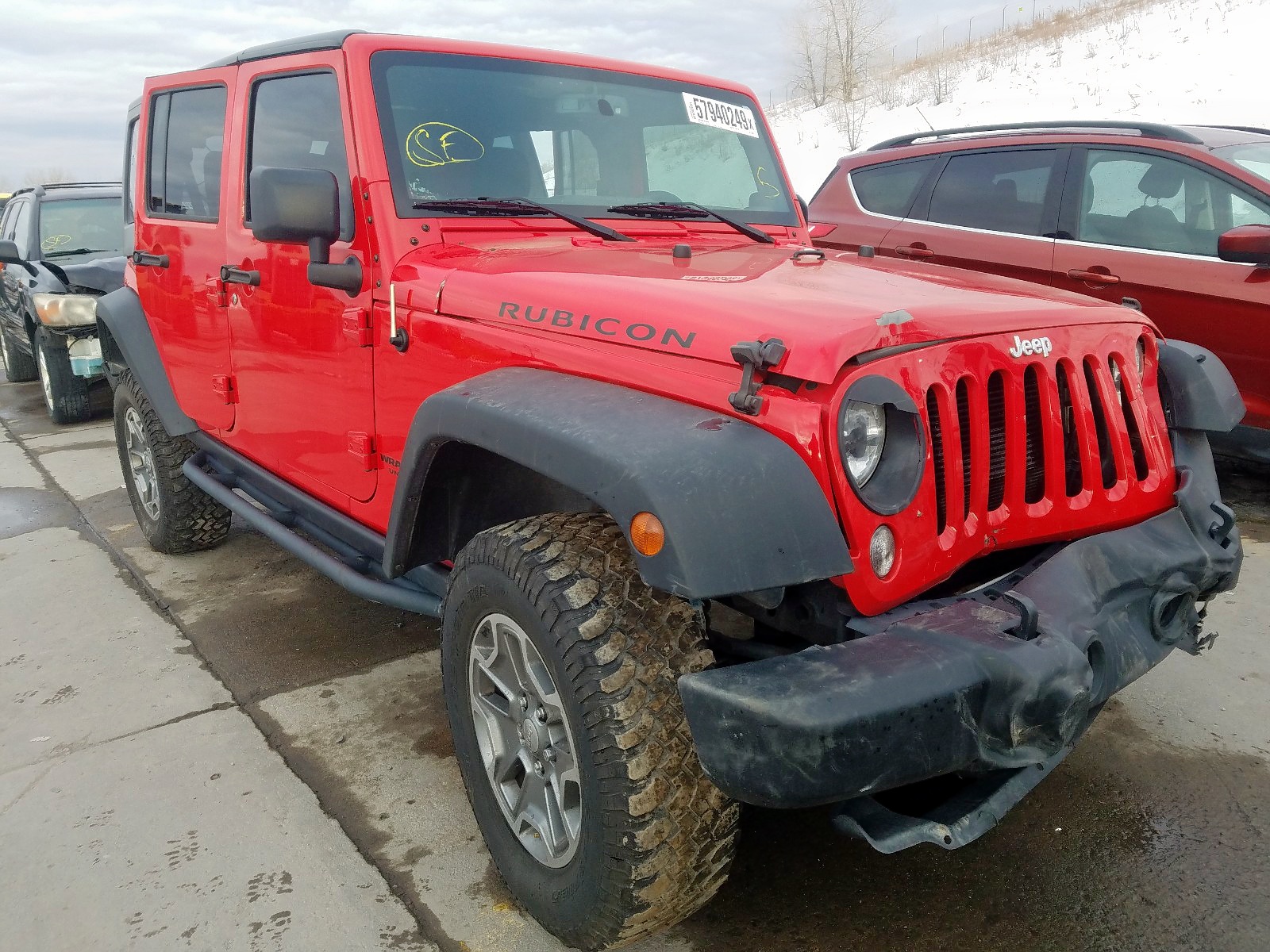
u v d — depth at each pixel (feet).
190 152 11.64
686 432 5.42
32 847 7.79
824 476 5.32
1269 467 16.94
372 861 7.53
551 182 9.24
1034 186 16.67
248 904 7.07
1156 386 7.60
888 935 6.59
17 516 17.15
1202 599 7.23
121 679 10.70
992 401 6.35
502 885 7.23
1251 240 13.44
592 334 6.47
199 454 13.32
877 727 4.83
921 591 5.77
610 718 5.49
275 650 11.33
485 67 9.10
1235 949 6.36
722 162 10.72
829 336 5.39
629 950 6.51
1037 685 5.06
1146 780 8.20
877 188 19.11
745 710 4.85
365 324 8.29
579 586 5.78
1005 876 7.13
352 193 8.32
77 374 24.50
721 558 4.92
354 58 8.40
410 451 6.99
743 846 7.55
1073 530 6.66
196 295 11.42
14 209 31.27
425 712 9.79
